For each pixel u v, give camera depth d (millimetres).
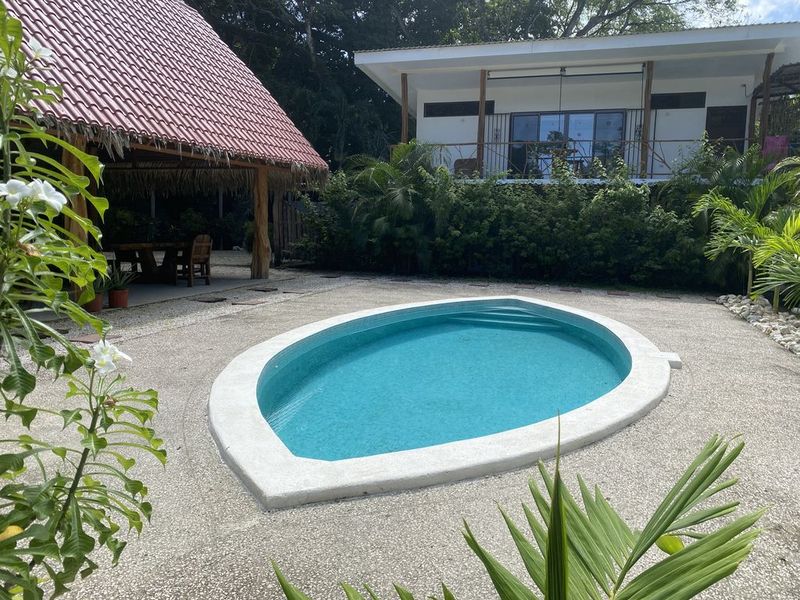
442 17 27469
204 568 2400
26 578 1201
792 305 8656
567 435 3756
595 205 12977
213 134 9742
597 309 9750
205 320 8062
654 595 945
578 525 1234
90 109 7242
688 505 1143
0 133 1262
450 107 18000
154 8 12273
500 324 9711
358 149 25891
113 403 1475
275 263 16297
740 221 10117
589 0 26922
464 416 5344
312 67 25531
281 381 6117
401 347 8062
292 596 1031
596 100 16969
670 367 5832
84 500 1481
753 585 2281
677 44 13500
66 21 8891
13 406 1250
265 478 3098
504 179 15125
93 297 1430
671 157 16578
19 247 1228
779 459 3584
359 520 2801
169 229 19703
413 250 14367
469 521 2791
